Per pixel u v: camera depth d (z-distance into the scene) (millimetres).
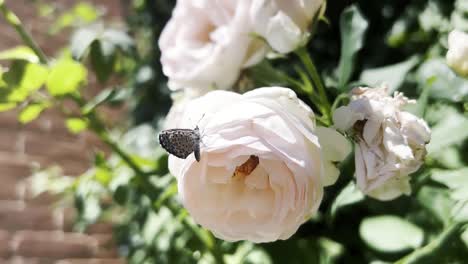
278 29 407
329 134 372
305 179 347
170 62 467
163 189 535
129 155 544
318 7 409
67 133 1323
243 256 513
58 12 1348
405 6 707
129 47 604
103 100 533
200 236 518
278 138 344
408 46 657
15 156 1239
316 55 720
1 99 491
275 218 362
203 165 357
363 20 454
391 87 480
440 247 402
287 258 525
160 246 634
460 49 385
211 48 453
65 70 488
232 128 345
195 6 458
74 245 1253
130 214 826
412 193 461
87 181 667
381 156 362
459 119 440
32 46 528
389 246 474
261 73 443
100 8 1317
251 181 370
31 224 1203
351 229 550
